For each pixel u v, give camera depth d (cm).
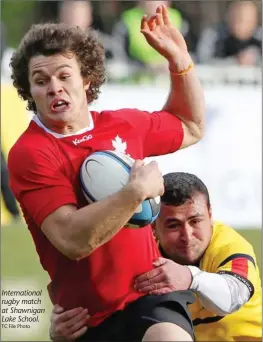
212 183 3234
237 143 3250
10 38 4125
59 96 1149
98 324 1166
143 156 1249
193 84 1286
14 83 1227
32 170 1137
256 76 3334
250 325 1339
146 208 1148
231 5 3475
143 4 3444
